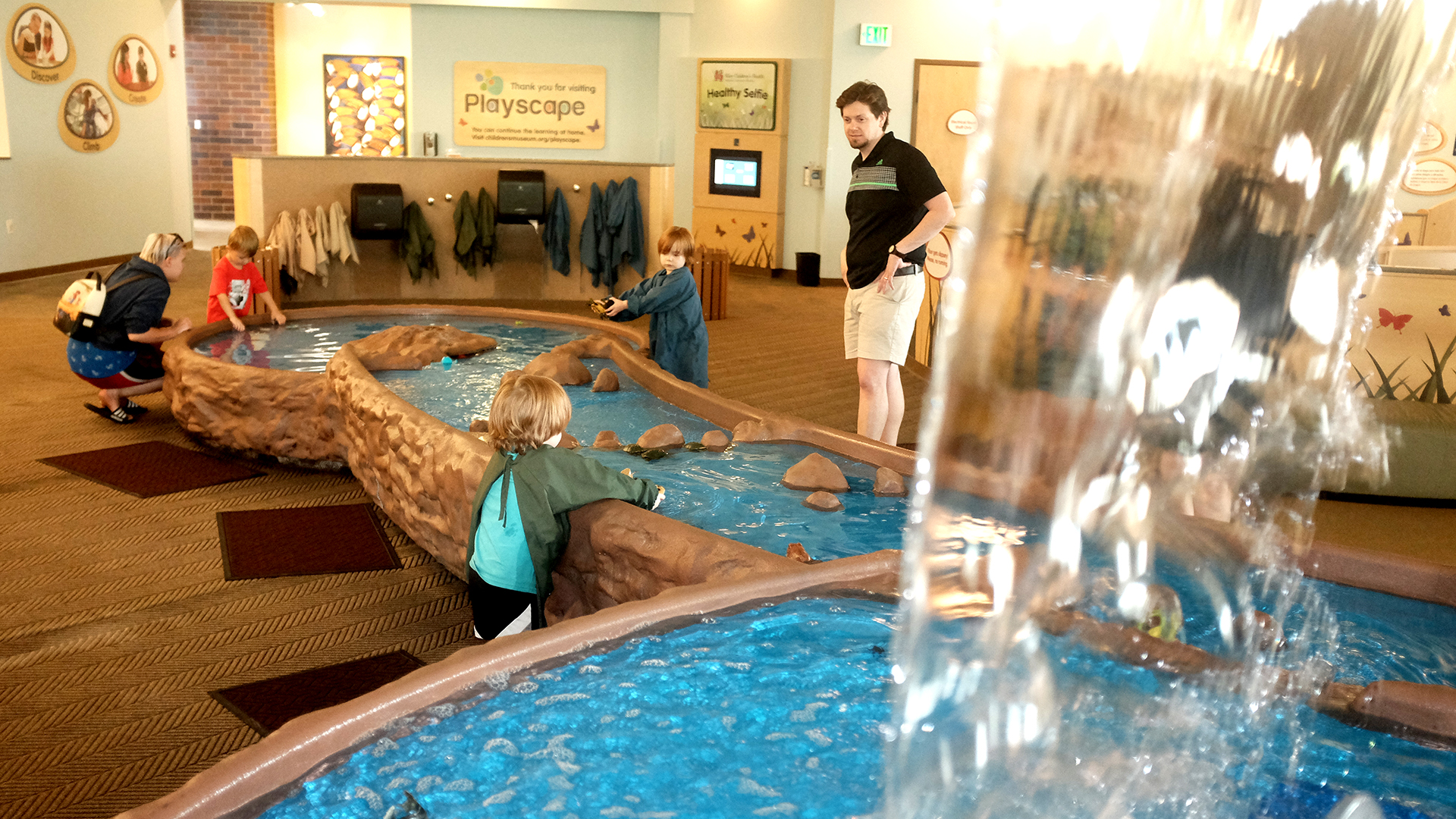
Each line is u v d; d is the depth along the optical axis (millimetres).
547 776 1726
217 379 4531
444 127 11578
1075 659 954
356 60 14219
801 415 5621
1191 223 834
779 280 11492
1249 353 969
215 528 3789
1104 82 731
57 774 2268
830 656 2150
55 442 4793
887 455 3637
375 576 3412
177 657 2826
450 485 3121
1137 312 818
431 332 5316
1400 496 4461
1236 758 1372
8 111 9102
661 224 9453
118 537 3678
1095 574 911
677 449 3826
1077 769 1006
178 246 5254
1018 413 782
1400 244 8578
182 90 11875
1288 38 841
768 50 11242
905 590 778
